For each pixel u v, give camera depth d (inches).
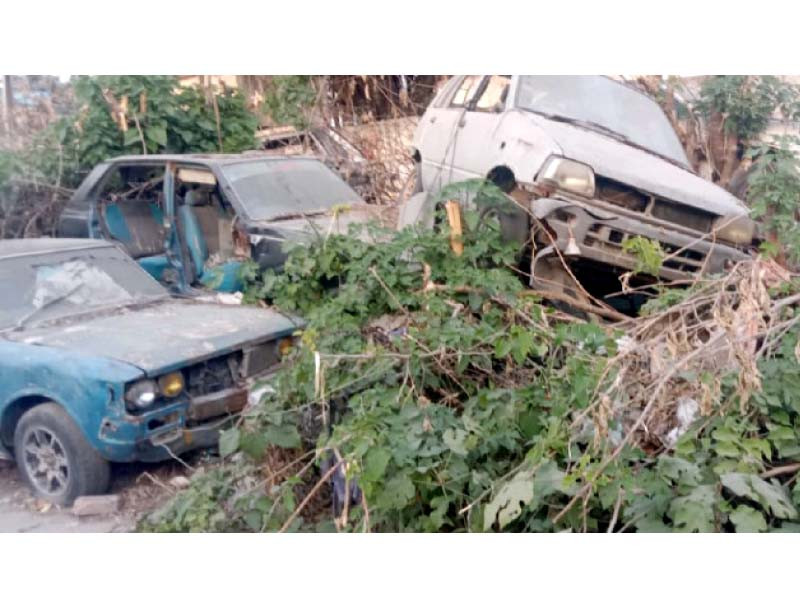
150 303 196.5
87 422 146.1
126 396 144.4
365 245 178.5
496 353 132.9
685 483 105.7
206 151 319.3
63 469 150.9
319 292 190.9
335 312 154.8
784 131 263.1
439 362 138.1
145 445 145.2
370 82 353.7
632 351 119.0
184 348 156.5
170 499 141.7
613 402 109.6
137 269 206.5
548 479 108.7
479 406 130.4
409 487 111.4
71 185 300.0
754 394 112.6
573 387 121.3
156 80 301.3
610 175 181.2
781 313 127.1
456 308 156.3
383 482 113.0
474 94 230.1
